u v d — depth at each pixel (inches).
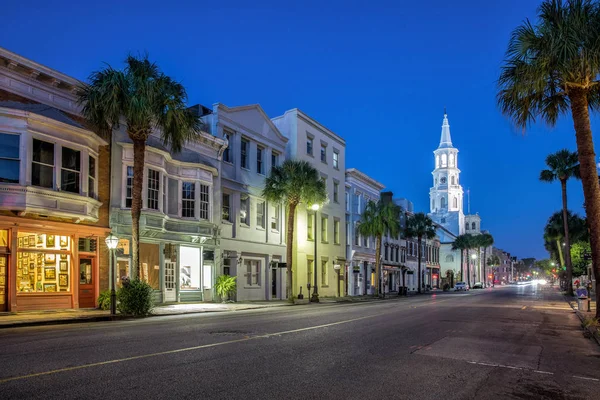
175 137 841.5
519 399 259.3
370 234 1939.0
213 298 1188.5
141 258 1010.7
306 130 1665.8
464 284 3206.2
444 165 5039.4
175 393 241.8
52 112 808.9
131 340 426.9
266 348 391.5
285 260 1499.8
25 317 685.9
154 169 1020.5
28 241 792.3
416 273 2979.8
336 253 1844.2
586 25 578.6
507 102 684.7
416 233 2625.5
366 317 724.7
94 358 329.1
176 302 1081.4
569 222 2343.8
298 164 1330.0
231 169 1302.9
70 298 848.9
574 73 604.1
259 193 1408.7
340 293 1865.2
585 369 348.2
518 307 1057.5
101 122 796.0
